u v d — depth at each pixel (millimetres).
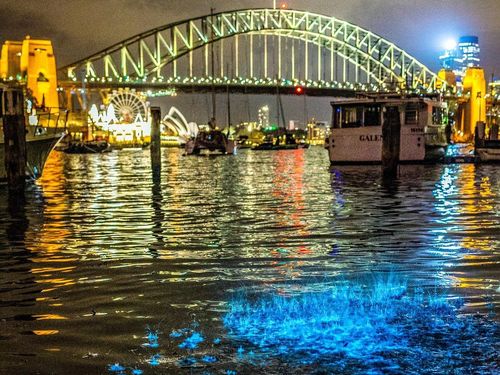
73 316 8992
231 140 93625
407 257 12805
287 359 7289
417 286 10352
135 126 178750
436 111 50500
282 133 176750
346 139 49688
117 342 7914
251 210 21250
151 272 11711
